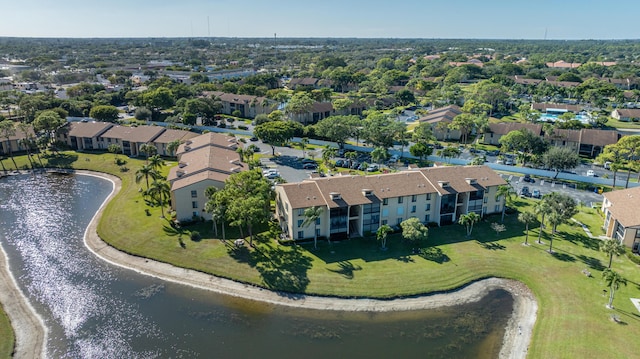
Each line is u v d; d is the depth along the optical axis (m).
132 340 59.31
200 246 81.69
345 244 82.94
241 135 165.62
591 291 68.75
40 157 139.00
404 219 89.94
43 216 98.75
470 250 81.56
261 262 76.50
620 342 56.94
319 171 121.44
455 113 187.75
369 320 63.53
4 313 65.00
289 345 58.31
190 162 107.56
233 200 80.56
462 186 91.94
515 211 98.38
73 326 62.25
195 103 178.50
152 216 93.88
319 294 68.69
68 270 76.50
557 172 122.38
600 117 188.00
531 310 66.38
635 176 124.69
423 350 57.75
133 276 74.25
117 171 128.00
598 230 90.25
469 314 65.31
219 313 64.69
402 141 145.62
